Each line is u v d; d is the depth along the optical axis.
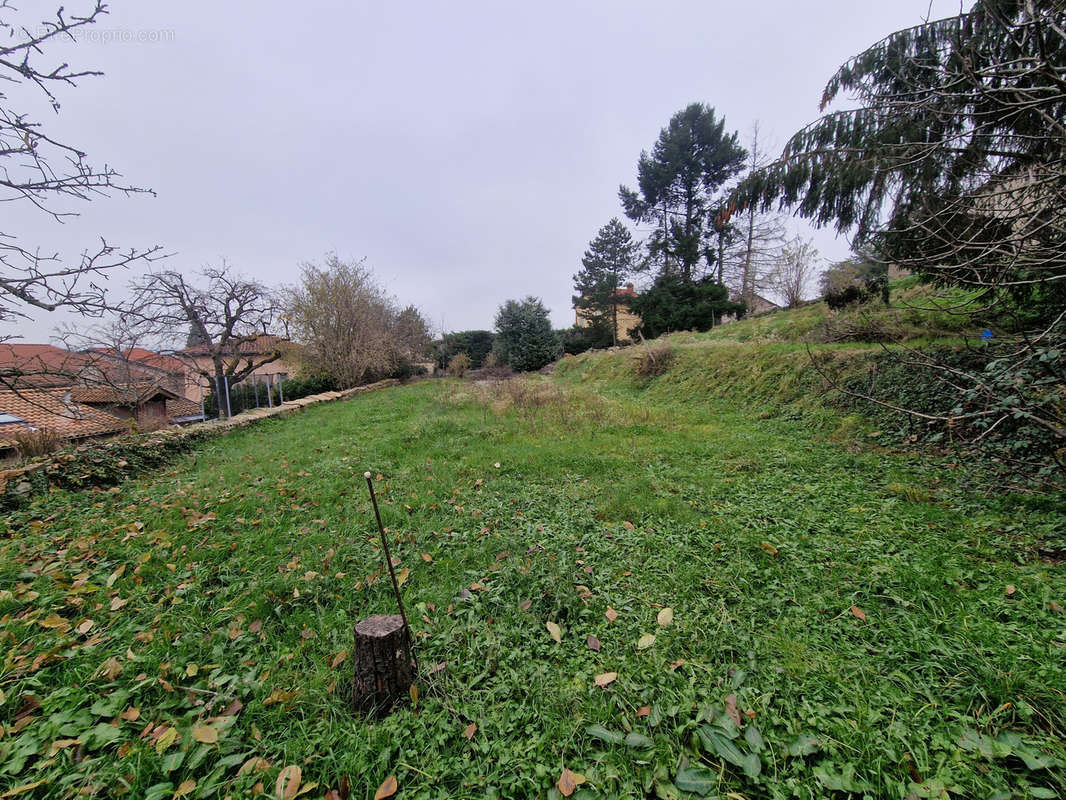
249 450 7.47
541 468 5.50
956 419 4.05
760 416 8.14
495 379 18.19
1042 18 3.11
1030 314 5.52
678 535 3.62
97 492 5.25
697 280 25.05
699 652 2.28
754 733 1.71
